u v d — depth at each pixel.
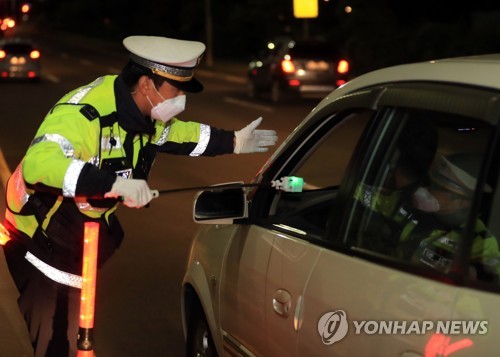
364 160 3.00
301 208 3.76
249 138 3.85
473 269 2.47
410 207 3.03
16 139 15.50
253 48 46.16
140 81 3.27
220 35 46.75
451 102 2.62
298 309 3.11
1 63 29.08
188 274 4.29
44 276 3.40
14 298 6.34
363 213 2.94
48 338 3.45
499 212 2.53
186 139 3.75
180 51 3.23
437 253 2.73
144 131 3.37
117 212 9.16
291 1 43.56
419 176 3.07
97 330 5.73
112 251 3.53
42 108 21.08
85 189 3.02
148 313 6.06
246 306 3.58
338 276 2.91
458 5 35.53
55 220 3.37
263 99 23.28
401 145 2.94
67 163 3.03
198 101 22.94
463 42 25.47
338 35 32.56
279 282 3.28
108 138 3.29
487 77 2.56
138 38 3.30
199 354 4.28
